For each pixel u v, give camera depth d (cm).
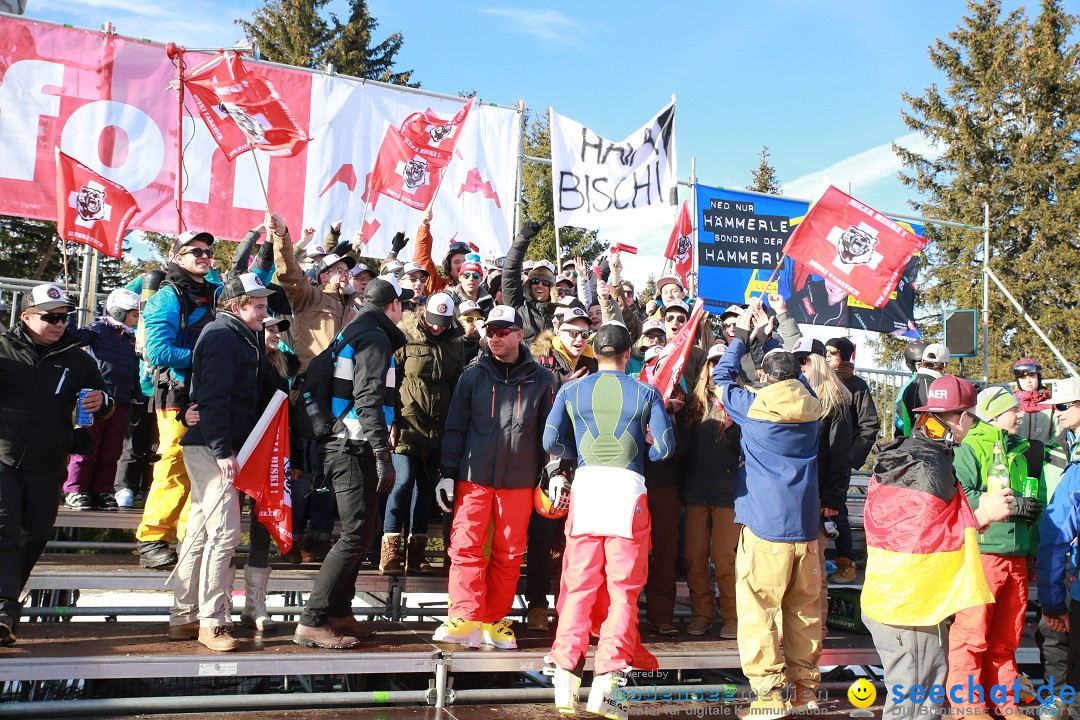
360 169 915
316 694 471
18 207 800
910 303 1161
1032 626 749
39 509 468
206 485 473
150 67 845
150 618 753
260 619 514
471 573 508
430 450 592
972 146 3028
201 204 862
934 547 453
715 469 586
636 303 812
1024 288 2795
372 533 494
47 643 458
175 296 538
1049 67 3008
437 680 488
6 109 800
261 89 652
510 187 963
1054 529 533
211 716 450
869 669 655
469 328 655
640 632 595
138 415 655
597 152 908
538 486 527
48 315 473
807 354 583
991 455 559
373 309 504
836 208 636
